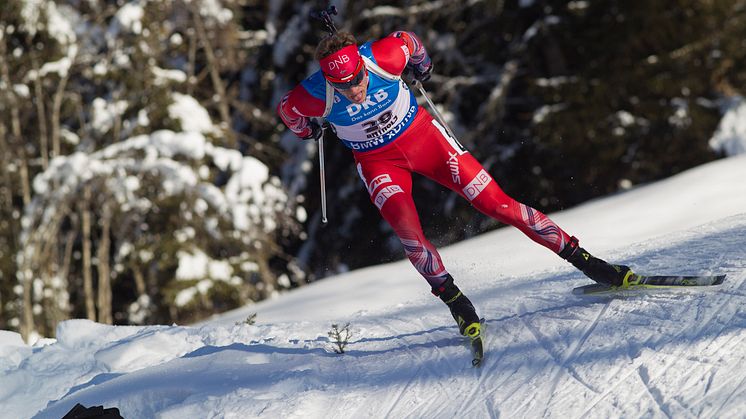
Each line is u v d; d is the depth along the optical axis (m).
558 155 37.88
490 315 10.99
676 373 7.40
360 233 43.56
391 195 9.70
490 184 9.67
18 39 37.78
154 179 33.00
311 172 44.53
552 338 9.15
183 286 35.56
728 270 9.94
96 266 41.44
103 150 32.94
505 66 40.47
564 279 12.34
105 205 33.88
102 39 37.50
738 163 21.27
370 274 20.19
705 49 37.28
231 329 12.80
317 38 41.12
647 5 36.44
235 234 34.06
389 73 9.39
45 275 35.03
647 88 37.09
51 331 36.00
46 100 38.75
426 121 9.83
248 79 44.41
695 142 37.22
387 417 8.41
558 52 38.94
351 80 8.98
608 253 14.16
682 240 13.18
